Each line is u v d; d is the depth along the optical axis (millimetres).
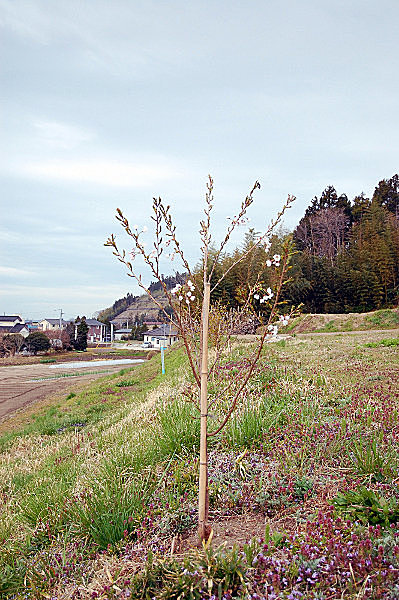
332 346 18078
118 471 5266
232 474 4738
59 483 6234
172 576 2947
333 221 71188
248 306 3926
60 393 24641
